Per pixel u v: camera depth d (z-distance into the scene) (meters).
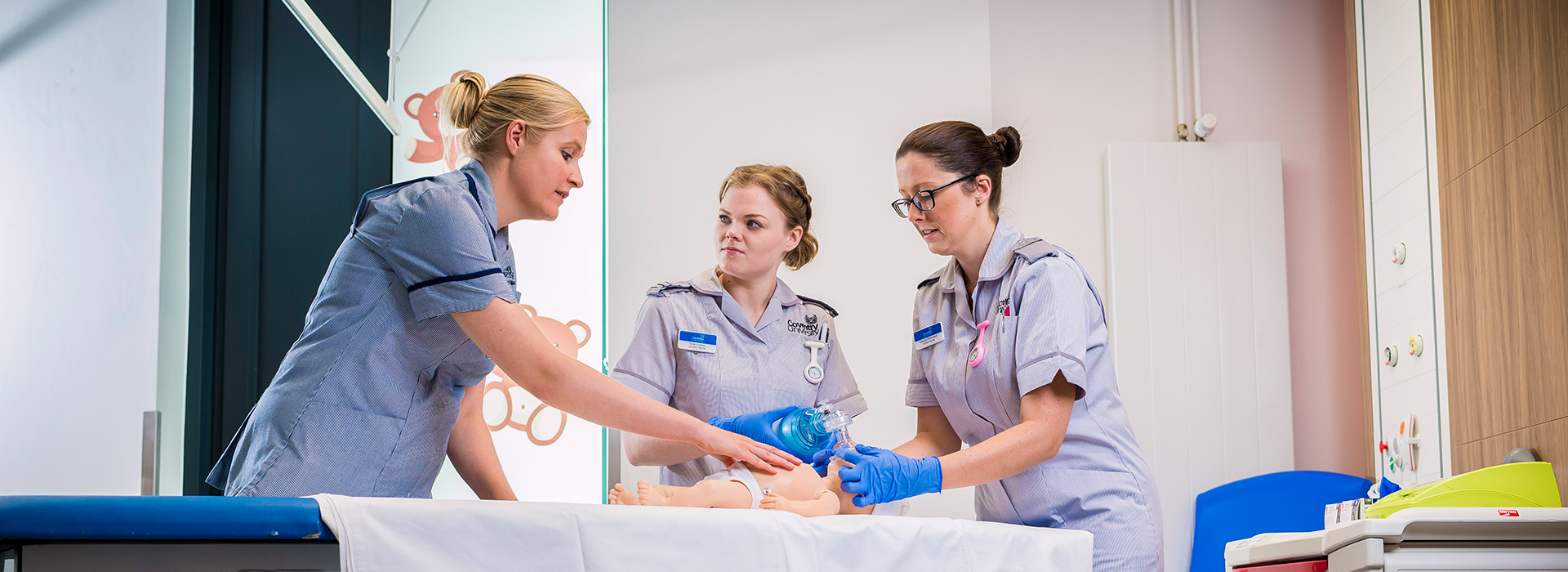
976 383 2.02
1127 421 2.02
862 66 3.55
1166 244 3.55
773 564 1.34
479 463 1.98
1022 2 3.78
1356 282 3.63
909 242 3.44
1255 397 3.47
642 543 1.27
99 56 2.47
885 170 3.49
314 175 3.35
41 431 2.40
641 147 3.51
